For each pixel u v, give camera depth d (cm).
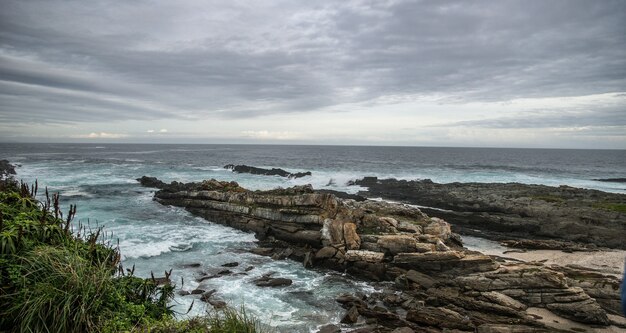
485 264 1823
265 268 2092
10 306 616
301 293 1752
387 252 2073
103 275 709
